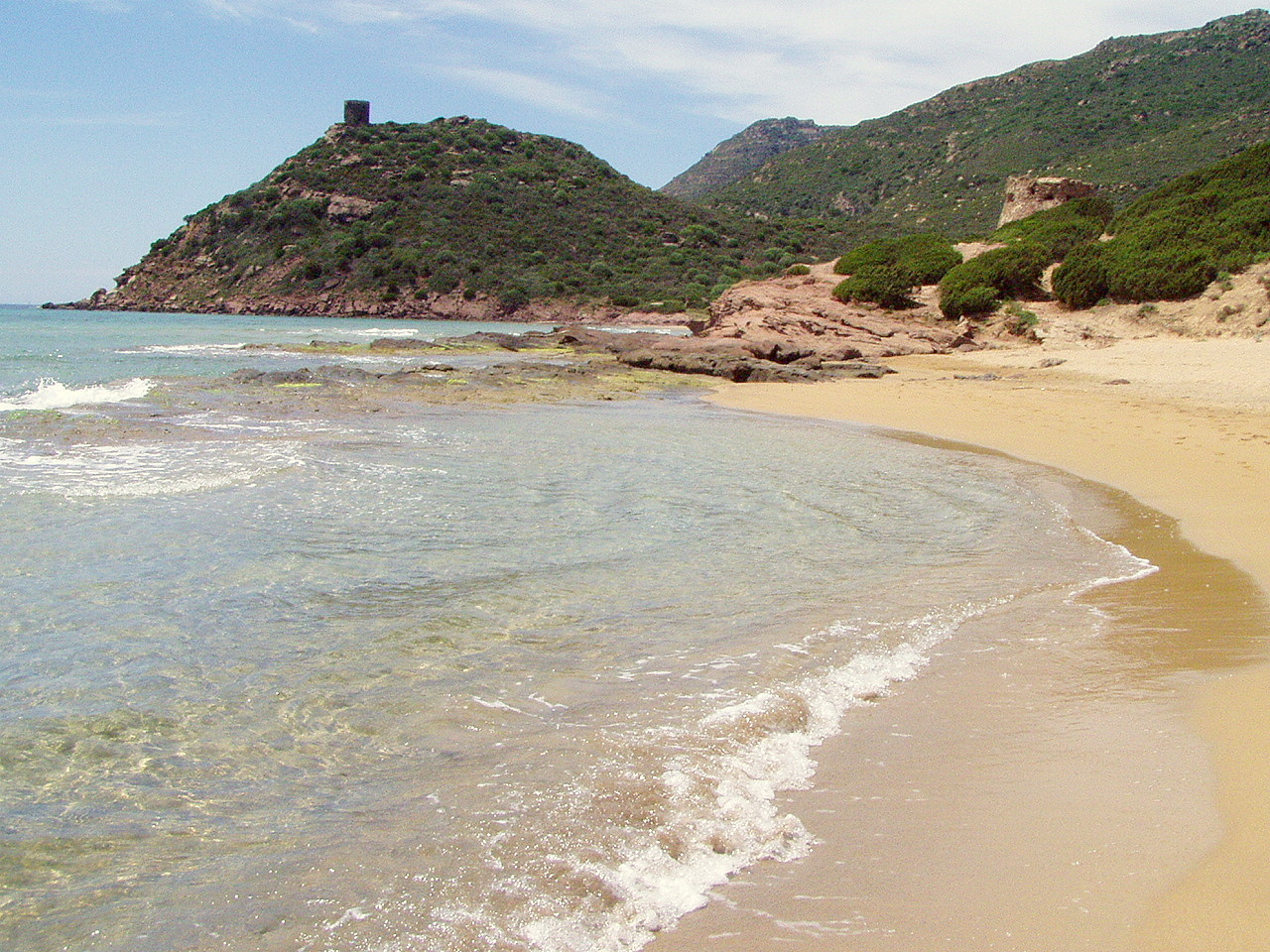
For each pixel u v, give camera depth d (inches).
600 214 4800.7
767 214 6801.2
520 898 135.6
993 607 288.4
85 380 994.7
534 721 201.2
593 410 885.8
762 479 513.0
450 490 462.0
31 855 149.4
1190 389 935.7
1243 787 165.5
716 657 240.8
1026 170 5442.9
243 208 4771.2
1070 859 144.7
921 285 2065.7
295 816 161.5
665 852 148.4
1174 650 245.1
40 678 222.7
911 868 143.6
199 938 127.1
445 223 4443.9
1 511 388.5
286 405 801.6
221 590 293.3
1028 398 944.3
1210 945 121.9
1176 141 4690.0
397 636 255.9
